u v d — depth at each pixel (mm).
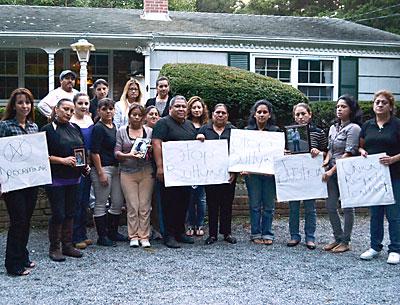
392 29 23531
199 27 15156
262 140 6762
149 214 6734
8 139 5422
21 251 5512
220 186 6820
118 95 15562
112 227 6887
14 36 13422
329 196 6594
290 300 4766
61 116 5809
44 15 15617
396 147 6020
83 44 11508
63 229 6125
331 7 30906
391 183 6031
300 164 6629
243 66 14656
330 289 5109
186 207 6809
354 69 15414
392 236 6082
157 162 6559
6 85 15164
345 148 6379
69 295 4867
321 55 15172
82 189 6535
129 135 6617
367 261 6145
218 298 4793
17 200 5418
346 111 6445
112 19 15609
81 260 6051
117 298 4785
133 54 15602
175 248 6625
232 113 9773
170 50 14250
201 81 9703
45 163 5562
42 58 15305
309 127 6719
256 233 6957
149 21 15609
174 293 4926
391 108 6051
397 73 15750
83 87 11664
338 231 6602
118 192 6727
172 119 6723
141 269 5707
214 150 6695
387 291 5066
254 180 6891
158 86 7523
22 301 4703
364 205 6113
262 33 14977
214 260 6090
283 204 8695
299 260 6148
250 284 5230
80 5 26203
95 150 6453
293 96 9914
